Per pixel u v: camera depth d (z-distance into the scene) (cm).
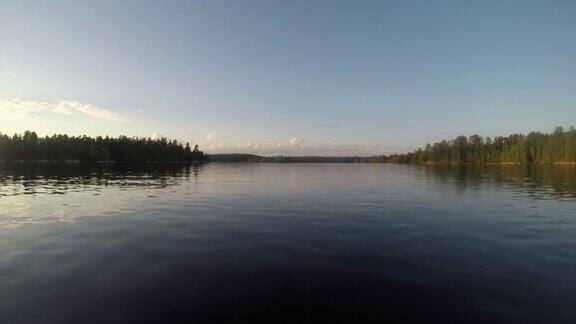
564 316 920
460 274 1198
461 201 3053
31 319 898
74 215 2281
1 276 1170
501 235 1750
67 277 1162
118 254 1402
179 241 1609
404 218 2208
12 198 3123
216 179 5972
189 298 1015
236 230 1842
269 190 4034
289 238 1672
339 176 7381
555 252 1450
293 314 931
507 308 963
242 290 1067
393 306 974
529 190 4038
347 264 1292
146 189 4031
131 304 977
